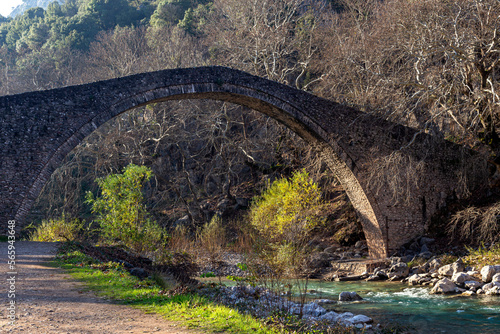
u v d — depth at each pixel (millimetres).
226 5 29438
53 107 15430
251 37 27516
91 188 35188
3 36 72625
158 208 33094
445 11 16812
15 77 44250
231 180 33656
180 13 52125
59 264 9438
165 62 34625
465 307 9422
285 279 9469
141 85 16438
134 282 7594
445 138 20578
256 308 7016
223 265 16391
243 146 30594
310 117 18328
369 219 18922
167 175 35375
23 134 15047
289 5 29703
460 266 12945
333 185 26016
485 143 16344
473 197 17625
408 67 18406
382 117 17250
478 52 15461
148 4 65938
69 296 6141
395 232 18250
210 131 31812
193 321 5047
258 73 26594
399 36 18344
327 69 24875
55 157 15211
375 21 23453
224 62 28797
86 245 13547
